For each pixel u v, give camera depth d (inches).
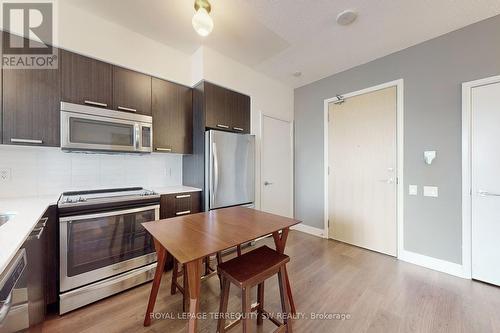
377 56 105.4
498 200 76.2
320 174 131.5
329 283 79.1
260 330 56.4
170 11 75.4
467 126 81.5
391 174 102.6
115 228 70.9
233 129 112.1
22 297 36.5
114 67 81.9
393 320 60.2
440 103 88.4
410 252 96.3
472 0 69.6
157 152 93.9
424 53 92.7
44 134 67.6
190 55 105.3
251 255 53.9
